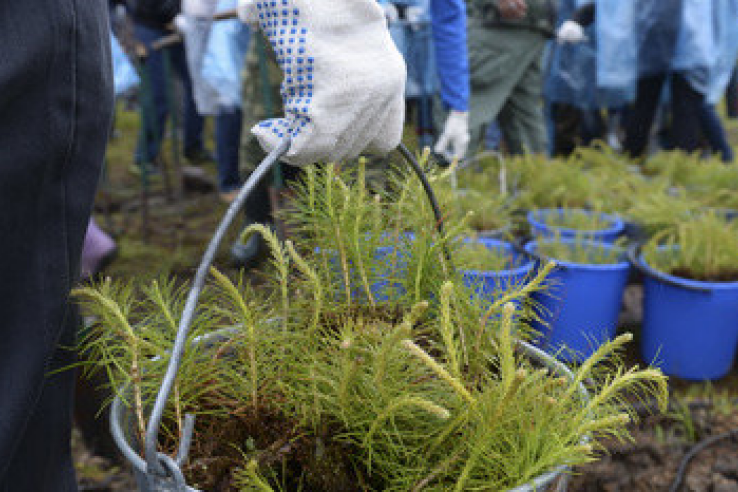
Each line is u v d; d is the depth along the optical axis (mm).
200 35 2830
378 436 828
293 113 795
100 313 890
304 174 1081
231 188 3396
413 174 1040
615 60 3271
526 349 939
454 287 958
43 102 783
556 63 3770
